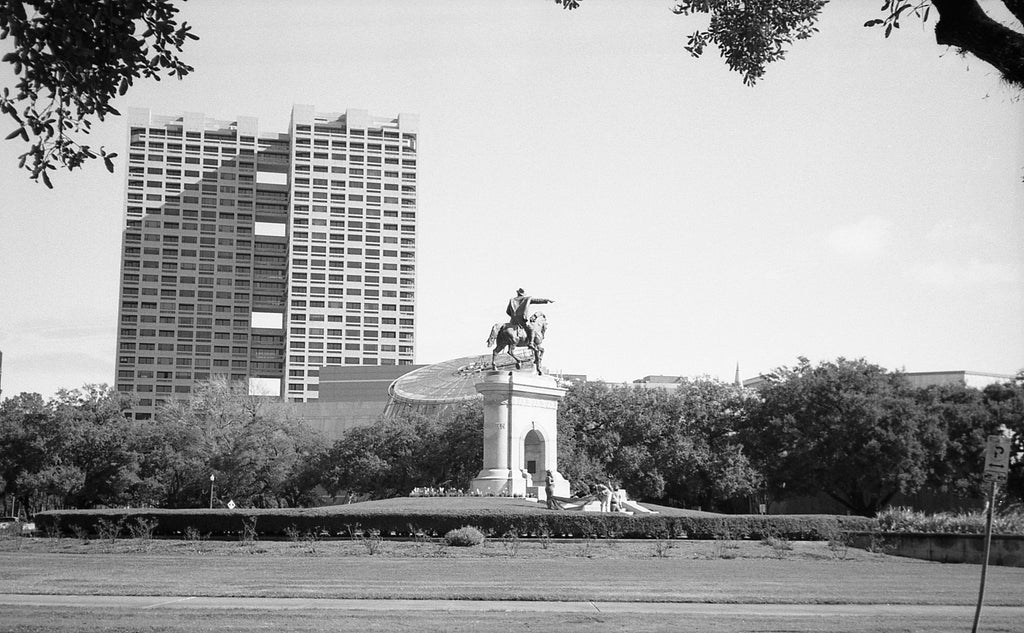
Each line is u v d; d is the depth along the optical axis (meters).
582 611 28.11
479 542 55.22
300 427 135.62
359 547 53.97
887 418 100.00
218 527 62.19
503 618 26.03
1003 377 166.88
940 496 116.31
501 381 75.75
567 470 98.19
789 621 26.06
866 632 24.20
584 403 109.69
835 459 101.50
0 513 146.88
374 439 118.19
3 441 120.44
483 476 75.06
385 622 25.16
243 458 121.50
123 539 60.44
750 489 105.94
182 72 21.27
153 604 29.66
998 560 49.75
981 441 102.00
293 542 58.09
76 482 119.69
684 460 105.25
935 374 164.12
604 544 55.78
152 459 125.50
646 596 31.50
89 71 20.39
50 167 20.92
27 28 19.45
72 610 27.77
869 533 57.38
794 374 109.75
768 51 23.16
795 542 60.09
